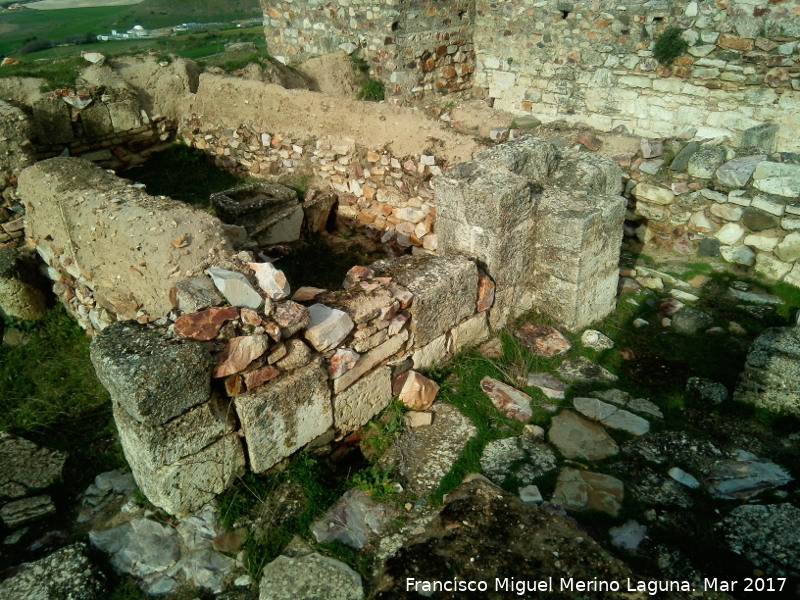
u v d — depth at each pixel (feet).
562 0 26.05
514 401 12.79
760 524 10.12
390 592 9.04
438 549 9.58
